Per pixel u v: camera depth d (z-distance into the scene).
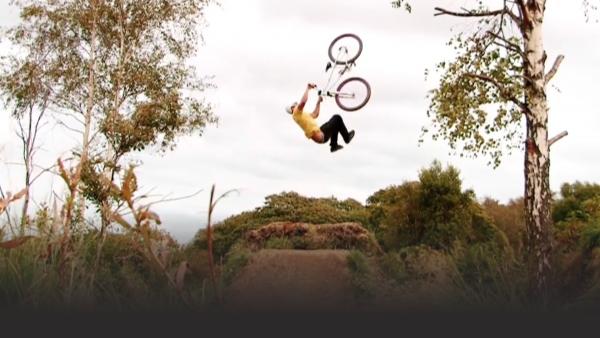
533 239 9.66
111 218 2.98
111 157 15.45
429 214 14.45
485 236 13.73
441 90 10.52
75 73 17.36
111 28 17.66
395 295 9.53
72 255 3.81
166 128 16.56
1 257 3.85
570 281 9.12
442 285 8.46
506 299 7.93
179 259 3.41
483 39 10.62
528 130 10.17
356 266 11.73
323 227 17.69
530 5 10.22
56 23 17.30
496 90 10.52
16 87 16.47
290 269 11.95
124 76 17.22
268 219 21.44
